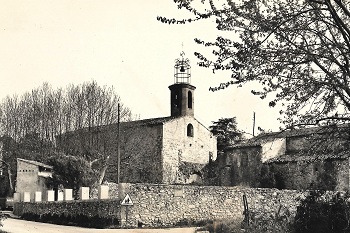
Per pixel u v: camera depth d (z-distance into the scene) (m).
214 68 11.54
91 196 35.72
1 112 57.38
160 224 25.22
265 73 11.48
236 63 11.37
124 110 54.84
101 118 51.25
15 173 55.94
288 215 19.91
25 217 31.52
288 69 11.62
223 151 54.56
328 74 11.33
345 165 36.41
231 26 11.46
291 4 11.66
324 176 38.06
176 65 56.25
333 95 11.97
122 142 52.50
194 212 26.73
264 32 11.41
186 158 53.22
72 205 27.00
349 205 16.95
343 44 12.02
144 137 52.38
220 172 48.84
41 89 56.28
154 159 51.19
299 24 11.66
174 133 52.41
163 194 25.66
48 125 53.03
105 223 24.38
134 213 24.47
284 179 41.84
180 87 54.81
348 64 11.55
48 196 32.50
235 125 63.69
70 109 52.44
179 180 51.41
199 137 55.19
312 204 17.61
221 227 22.11
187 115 54.31
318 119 12.21
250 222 20.44
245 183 45.78
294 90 11.74
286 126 12.45
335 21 11.63
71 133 50.84
